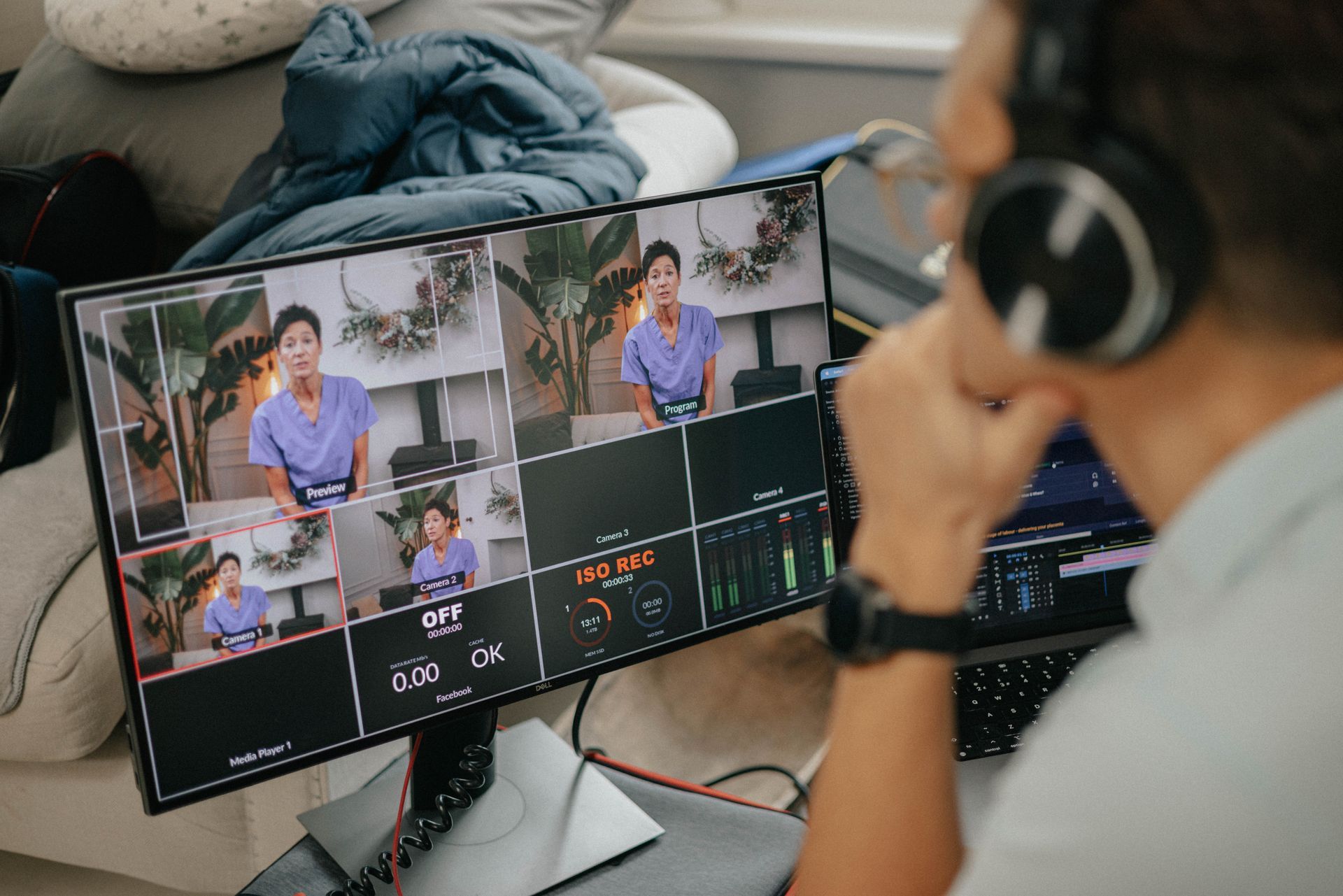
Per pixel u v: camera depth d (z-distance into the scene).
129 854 1.48
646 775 1.05
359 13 1.74
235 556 0.83
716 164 1.91
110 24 1.90
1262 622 0.35
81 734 1.36
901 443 0.52
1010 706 1.03
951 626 0.53
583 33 1.95
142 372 0.78
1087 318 0.36
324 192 1.54
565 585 0.96
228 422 0.81
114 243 1.86
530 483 0.92
